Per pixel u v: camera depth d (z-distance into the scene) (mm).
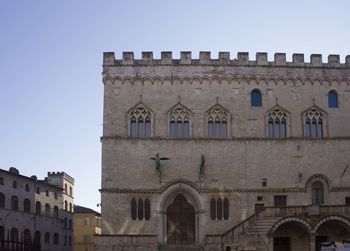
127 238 65625
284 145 70750
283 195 69500
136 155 69312
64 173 120750
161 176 68875
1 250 83812
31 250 96062
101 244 65312
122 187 68312
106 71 71375
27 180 98500
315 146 71062
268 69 72750
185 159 69562
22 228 94875
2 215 87812
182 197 69375
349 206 62688
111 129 69875
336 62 73750
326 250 50094
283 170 70062
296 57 73188
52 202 110938
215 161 69750
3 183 89562
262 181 69625
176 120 71000
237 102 71625
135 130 70438
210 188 68875
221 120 71312
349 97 73125
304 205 66000
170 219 68688
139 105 70750
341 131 72000
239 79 72125
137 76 71375
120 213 67688
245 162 70000
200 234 67688
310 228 61562
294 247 66188
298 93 72500
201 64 72125
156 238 65938
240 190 69062
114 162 69000
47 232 106312
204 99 71438
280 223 61375
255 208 68938
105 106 70500
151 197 68312
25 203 97500
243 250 62062
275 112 72000
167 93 71312
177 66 72000
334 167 70688
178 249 66438
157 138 69688
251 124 71125
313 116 72250
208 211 68438
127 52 71938
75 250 126062
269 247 61125
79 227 127250
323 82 73062
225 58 72562
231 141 70375
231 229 63250
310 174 70188
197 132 70375
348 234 64812
